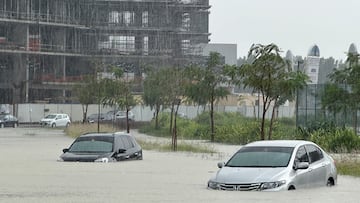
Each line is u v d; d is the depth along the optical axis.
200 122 77.81
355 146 42.66
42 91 112.12
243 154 18.61
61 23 114.00
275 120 59.34
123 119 88.62
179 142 50.97
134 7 119.00
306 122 54.84
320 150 19.72
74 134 62.41
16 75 111.00
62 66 114.56
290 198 15.47
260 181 16.95
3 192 16.69
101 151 28.86
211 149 43.97
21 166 26.12
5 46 108.88
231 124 61.56
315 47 99.38
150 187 18.44
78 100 90.75
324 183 18.98
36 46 112.00
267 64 34.72
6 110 100.81
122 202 14.55
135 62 116.38
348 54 41.22
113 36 118.69
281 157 18.08
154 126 79.06
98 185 18.88
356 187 19.34
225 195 15.98
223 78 59.00
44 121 91.19
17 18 110.00
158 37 120.00
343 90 42.66
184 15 124.25
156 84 77.69
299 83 35.16
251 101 106.12
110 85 67.69
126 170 24.75
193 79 60.38
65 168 25.12
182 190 17.44
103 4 117.81
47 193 16.47
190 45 123.12
